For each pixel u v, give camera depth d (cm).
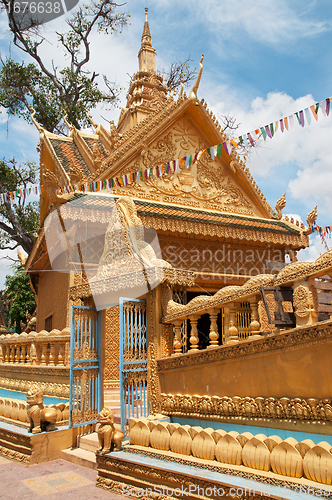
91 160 1337
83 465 580
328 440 359
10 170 2178
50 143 1453
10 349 1089
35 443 605
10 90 2170
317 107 498
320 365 364
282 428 401
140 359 586
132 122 1527
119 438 498
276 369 407
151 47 1773
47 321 1445
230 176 1283
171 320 565
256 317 443
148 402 575
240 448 386
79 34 2181
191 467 408
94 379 698
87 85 2419
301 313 378
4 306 2752
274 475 345
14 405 720
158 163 1169
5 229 2202
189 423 516
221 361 470
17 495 462
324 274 369
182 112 1190
